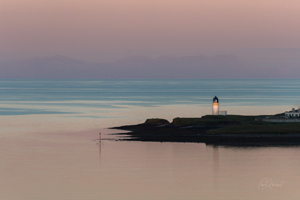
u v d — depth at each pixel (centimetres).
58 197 19938
